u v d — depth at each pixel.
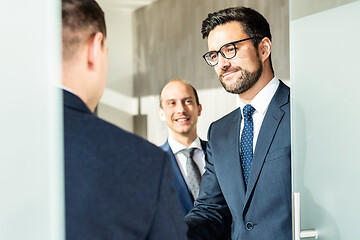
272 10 1.86
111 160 0.62
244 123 1.72
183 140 2.06
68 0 0.67
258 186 1.60
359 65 1.18
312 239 1.16
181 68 2.13
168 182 0.67
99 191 0.60
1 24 0.47
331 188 1.16
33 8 0.48
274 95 1.71
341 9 1.17
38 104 0.48
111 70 2.17
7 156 0.47
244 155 1.69
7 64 0.47
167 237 0.65
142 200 0.62
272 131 1.62
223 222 1.71
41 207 0.48
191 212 1.74
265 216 1.58
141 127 2.18
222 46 1.80
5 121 0.47
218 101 2.01
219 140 1.77
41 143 0.48
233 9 1.80
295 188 1.15
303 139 1.16
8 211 0.46
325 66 1.17
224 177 1.71
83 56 0.68
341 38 1.17
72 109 0.63
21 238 0.47
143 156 0.64
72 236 0.57
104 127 0.64
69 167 0.59
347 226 1.17
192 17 2.11
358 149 1.18
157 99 2.17
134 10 2.19
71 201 0.58
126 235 0.61
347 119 1.18
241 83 1.76
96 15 0.70
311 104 1.16
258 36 1.78
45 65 0.49
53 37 0.49
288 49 1.85
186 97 2.09
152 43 2.20
